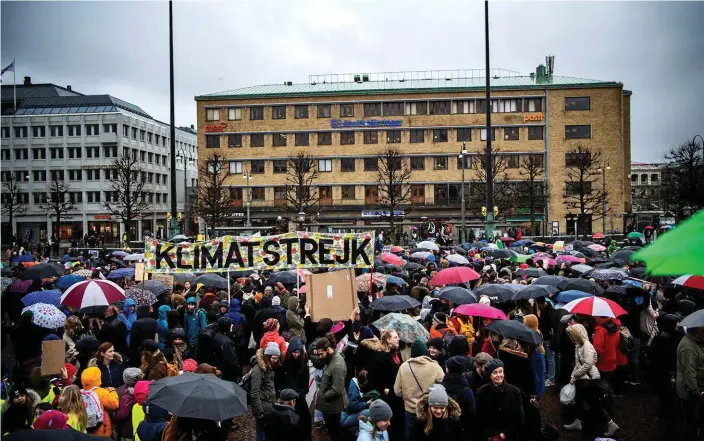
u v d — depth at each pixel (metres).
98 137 90.62
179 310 14.46
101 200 90.62
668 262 2.26
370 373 8.91
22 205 87.44
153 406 7.71
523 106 79.00
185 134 118.25
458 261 21.45
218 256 14.11
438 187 79.88
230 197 77.19
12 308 16.09
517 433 8.12
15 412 7.36
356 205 80.06
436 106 80.00
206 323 13.30
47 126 91.19
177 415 6.77
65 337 11.41
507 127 79.00
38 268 16.89
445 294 12.83
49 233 90.88
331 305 11.95
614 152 77.69
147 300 14.76
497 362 7.59
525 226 77.69
